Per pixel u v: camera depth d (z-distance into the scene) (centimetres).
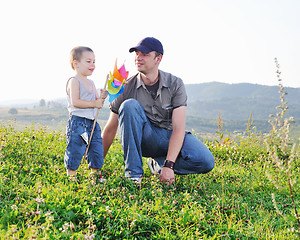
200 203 381
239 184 487
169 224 307
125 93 459
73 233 256
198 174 501
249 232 309
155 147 453
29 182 367
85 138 421
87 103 429
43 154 506
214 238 284
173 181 418
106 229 278
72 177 385
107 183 390
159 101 442
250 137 793
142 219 297
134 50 425
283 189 466
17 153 480
